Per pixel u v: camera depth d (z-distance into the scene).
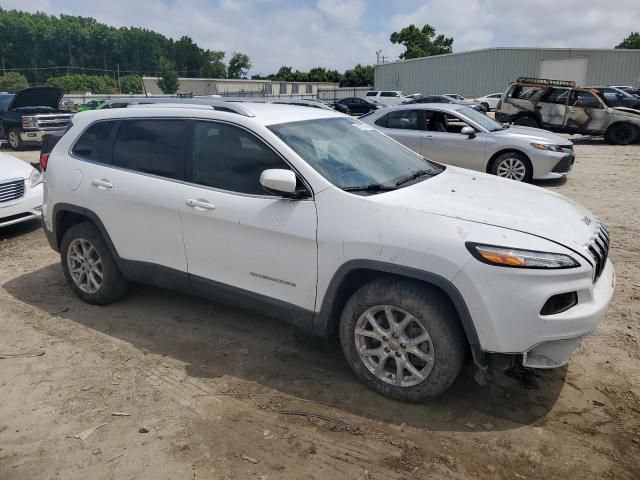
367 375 3.33
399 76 53.69
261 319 4.43
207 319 4.45
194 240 3.86
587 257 2.94
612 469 2.70
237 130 3.73
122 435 3.01
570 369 3.60
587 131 17.09
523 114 17.84
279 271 3.49
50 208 4.71
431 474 2.68
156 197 3.99
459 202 3.28
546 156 9.39
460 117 10.06
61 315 4.56
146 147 4.18
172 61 132.12
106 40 126.19
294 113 4.05
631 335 4.02
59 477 2.71
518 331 2.83
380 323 3.28
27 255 6.27
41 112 16.50
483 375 3.02
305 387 3.45
